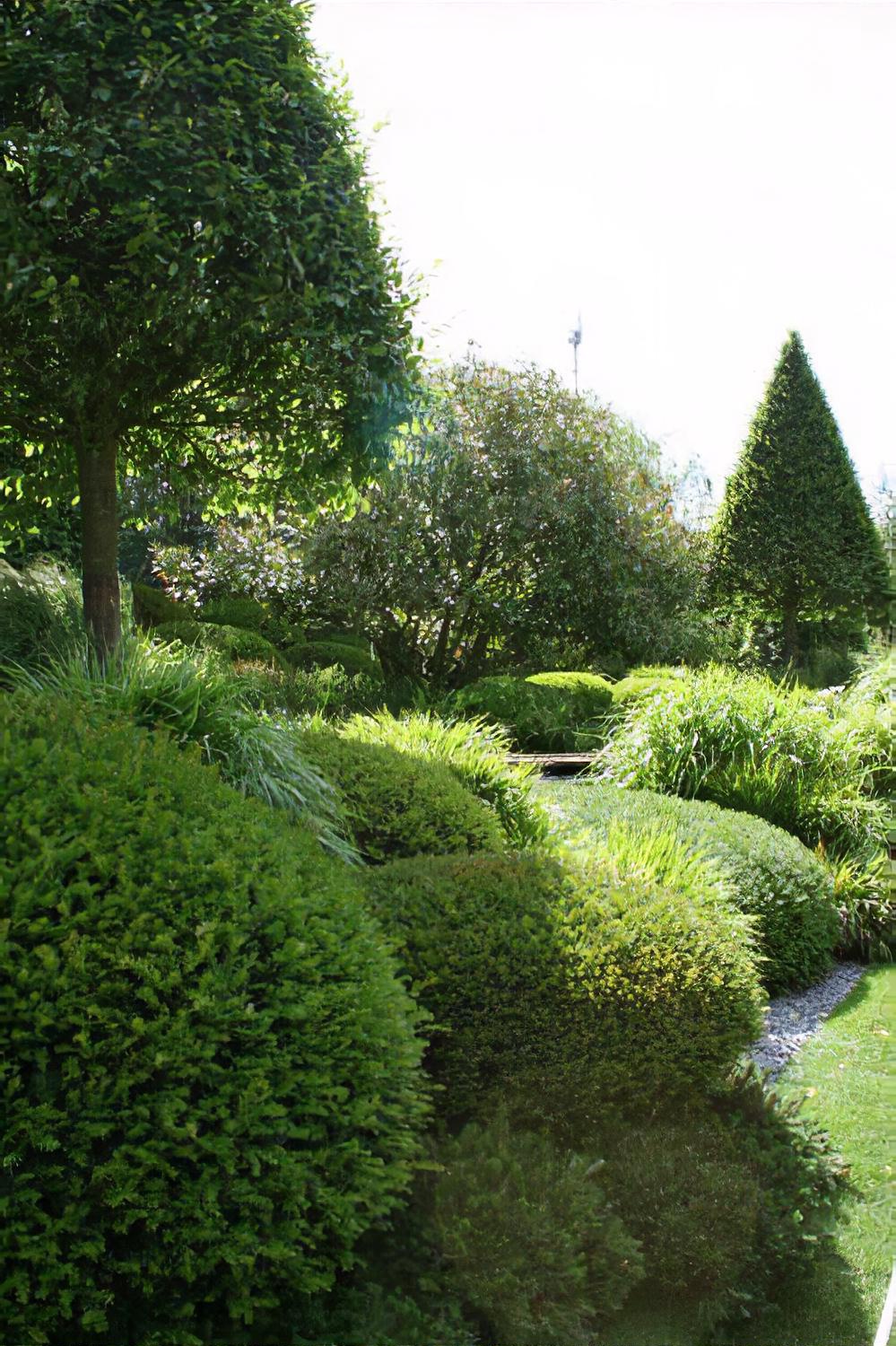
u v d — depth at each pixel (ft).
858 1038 13.66
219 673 14.24
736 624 57.06
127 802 7.00
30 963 5.92
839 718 22.27
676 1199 8.50
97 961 6.06
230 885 6.81
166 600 37.24
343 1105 6.57
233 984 6.39
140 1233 5.89
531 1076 9.06
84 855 6.56
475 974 9.12
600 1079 9.18
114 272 14.87
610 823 16.75
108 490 16.89
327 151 15.53
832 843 19.49
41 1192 5.63
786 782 19.99
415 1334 6.72
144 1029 5.95
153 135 13.88
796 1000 15.42
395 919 9.57
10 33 13.62
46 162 13.60
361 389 15.89
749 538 55.11
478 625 41.81
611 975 9.35
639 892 10.66
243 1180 5.98
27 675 13.60
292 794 12.38
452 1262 7.39
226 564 41.06
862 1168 10.19
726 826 17.15
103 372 15.25
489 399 40.22
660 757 20.74
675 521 46.19
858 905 17.78
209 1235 5.78
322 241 15.30
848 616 55.67
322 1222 6.30
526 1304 7.09
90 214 14.34
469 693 36.04
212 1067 6.06
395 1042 7.06
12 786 6.70
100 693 12.85
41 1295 5.41
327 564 38.50
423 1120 7.38
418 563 39.06
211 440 18.81
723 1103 10.11
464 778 16.26
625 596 41.65
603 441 43.32
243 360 16.07
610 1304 7.68
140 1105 5.85
